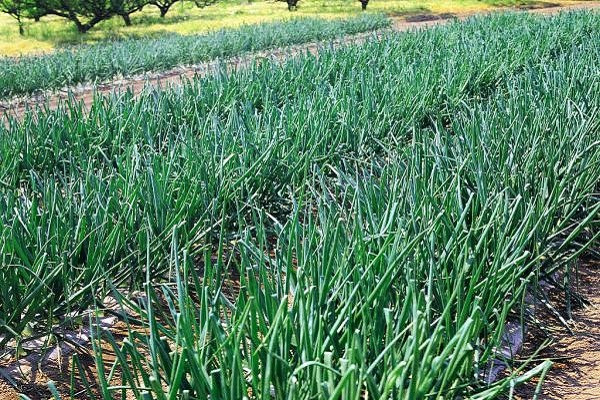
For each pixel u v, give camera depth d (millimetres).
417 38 12688
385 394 2305
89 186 4363
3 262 3512
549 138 4840
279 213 4969
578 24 13969
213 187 4461
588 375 3324
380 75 8195
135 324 3629
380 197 3773
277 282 3006
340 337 2756
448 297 3045
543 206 4027
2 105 11984
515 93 6395
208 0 34844
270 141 5227
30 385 3338
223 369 2373
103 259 3746
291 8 33625
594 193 4707
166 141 5891
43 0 25656
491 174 4277
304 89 7633
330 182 5094
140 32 26297
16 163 5234
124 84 13758
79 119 6406
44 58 14641
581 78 7434
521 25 14461
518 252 3338
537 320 3676
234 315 2693
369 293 2836
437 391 2582
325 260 2984
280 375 2502
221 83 7633
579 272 4383
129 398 3191
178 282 2539
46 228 3998
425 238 3227
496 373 3221
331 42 10812
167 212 4113
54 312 3631
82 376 2590
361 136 5625
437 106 7270
